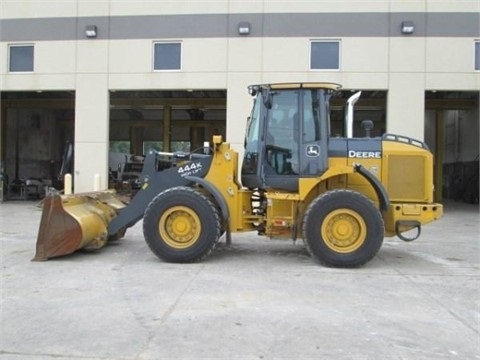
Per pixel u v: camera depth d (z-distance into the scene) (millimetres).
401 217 7523
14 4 16250
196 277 6516
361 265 7191
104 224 8320
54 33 16109
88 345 4125
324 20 15062
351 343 4191
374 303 5375
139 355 3924
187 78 15484
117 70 15836
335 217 7188
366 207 7098
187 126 28172
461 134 23578
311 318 4832
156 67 15789
